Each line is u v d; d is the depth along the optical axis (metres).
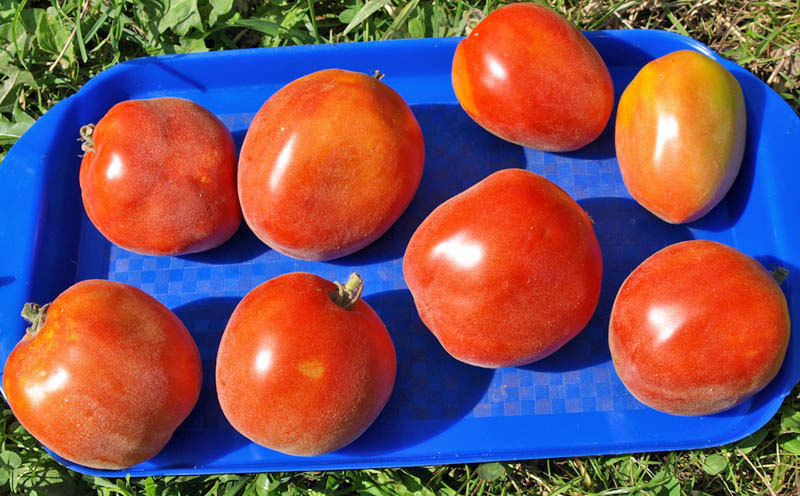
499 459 0.58
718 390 0.55
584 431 0.59
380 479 0.62
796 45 0.67
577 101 0.58
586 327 0.60
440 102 0.64
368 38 0.69
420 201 0.62
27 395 0.54
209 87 0.65
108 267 0.62
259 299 0.55
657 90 0.56
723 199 0.61
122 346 0.54
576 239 0.54
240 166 0.57
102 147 0.56
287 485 0.62
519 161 0.62
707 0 0.68
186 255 0.62
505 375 0.60
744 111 0.58
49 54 0.68
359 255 0.61
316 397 0.53
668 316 0.54
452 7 0.68
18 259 0.61
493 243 0.53
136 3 0.67
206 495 0.62
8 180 0.62
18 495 0.61
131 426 0.54
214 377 0.60
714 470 0.61
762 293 0.54
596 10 0.68
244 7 0.69
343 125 0.54
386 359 0.55
